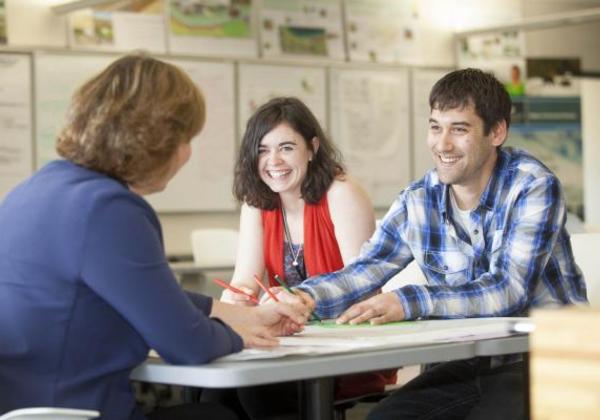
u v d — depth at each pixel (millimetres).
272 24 7598
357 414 2848
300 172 2684
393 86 8141
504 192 2229
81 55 6863
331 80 7836
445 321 2002
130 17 7055
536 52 8773
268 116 2689
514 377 1999
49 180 1544
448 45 8469
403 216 2395
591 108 9055
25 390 1441
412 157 8234
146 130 1542
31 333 1448
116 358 1494
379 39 8102
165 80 1584
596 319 910
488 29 8102
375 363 1512
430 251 2342
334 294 2279
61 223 1468
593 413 890
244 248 2818
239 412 2430
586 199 9062
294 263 2730
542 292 2234
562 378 914
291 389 2307
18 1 6688
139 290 1450
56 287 1459
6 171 6629
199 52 7285
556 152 8844
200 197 7227
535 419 922
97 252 1446
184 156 1630
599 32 9016
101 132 1540
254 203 2762
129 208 1483
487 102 2199
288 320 1832
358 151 7965
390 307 2006
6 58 6621
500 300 2078
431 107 2268
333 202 2705
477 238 2268
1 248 1510
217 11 7355
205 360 1486
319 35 7809
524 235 2146
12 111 6645
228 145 7359
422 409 2096
